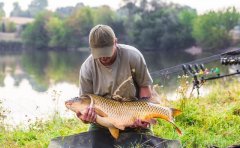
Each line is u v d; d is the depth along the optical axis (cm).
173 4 2994
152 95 268
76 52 3553
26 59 2875
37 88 1159
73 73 1812
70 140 269
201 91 510
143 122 252
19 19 4747
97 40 240
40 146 324
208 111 388
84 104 247
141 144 263
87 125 363
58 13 4219
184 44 2728
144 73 262
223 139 320
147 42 2795
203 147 304
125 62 257
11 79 1551
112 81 258
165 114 251
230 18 2683
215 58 416
